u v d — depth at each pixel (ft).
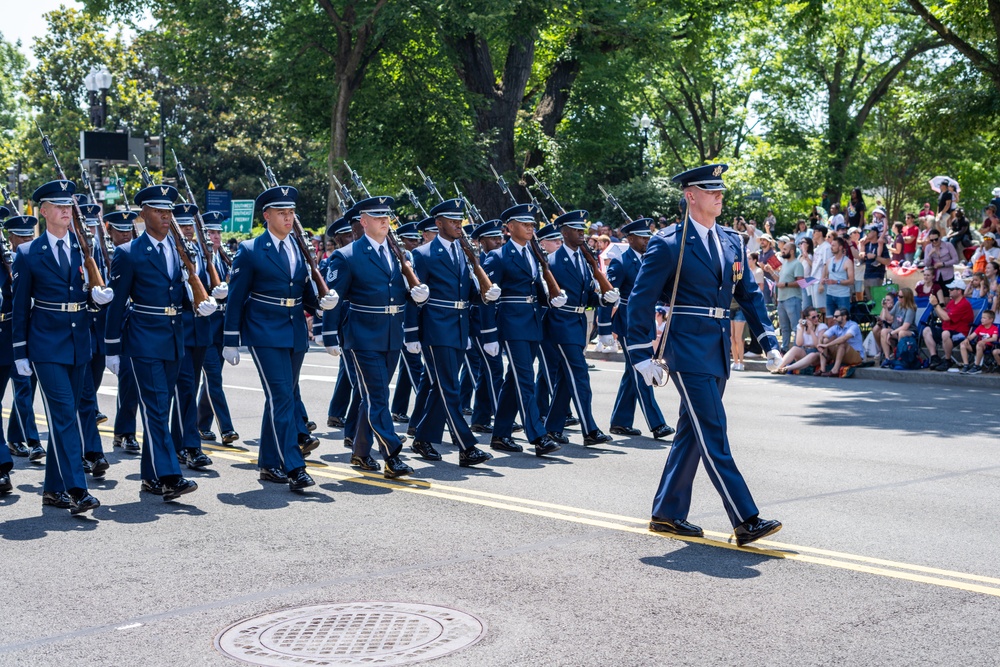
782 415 41.39
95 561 21.30
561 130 114.01
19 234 34.88
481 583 19.30
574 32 97.96
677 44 102.78
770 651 15.79
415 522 24.09
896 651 15.76
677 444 22.54
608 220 139.95
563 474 29.86
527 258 33.42
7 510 26.02
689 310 21.86
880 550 21.38
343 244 37.09
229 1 88.07
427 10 82.43
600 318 36.50
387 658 15.71
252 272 28.22
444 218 31.63
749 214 146.10
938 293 55.31
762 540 22.24
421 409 35.01
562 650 15.90
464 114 92.94
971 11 73.41
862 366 56.80
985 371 53.11
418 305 31.42
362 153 91.81
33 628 17.40
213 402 35.42
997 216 58.54
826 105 150.61
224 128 196.54
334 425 39.17
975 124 75.77
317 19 87.81
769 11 100.27
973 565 20.31
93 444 30.19
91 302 26.32
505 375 34.12
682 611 17.63
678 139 179.52
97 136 73.72
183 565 20.89
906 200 168.04
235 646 16.39
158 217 27.09
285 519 24.59
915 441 34.99
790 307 61.52
